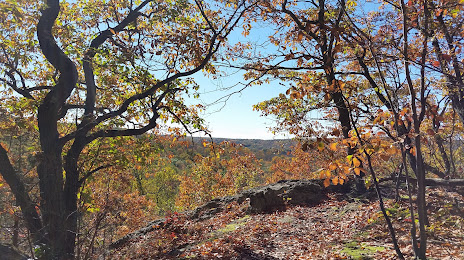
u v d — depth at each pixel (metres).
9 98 10.91
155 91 10.85
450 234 6.07
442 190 8.95
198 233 9.99
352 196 11.13
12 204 6.78
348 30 5.58
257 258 6.78
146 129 10.69
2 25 9.62
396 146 4.76
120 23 10.82
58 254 6.47
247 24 10.40
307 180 13.51
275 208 11.70
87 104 10.06
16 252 5.73
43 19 9.42
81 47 10.21
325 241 7.38
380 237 6.84
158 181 40.59
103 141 10.86
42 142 8.60
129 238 11.82
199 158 11.61
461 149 10.88
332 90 5.23
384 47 5.45
